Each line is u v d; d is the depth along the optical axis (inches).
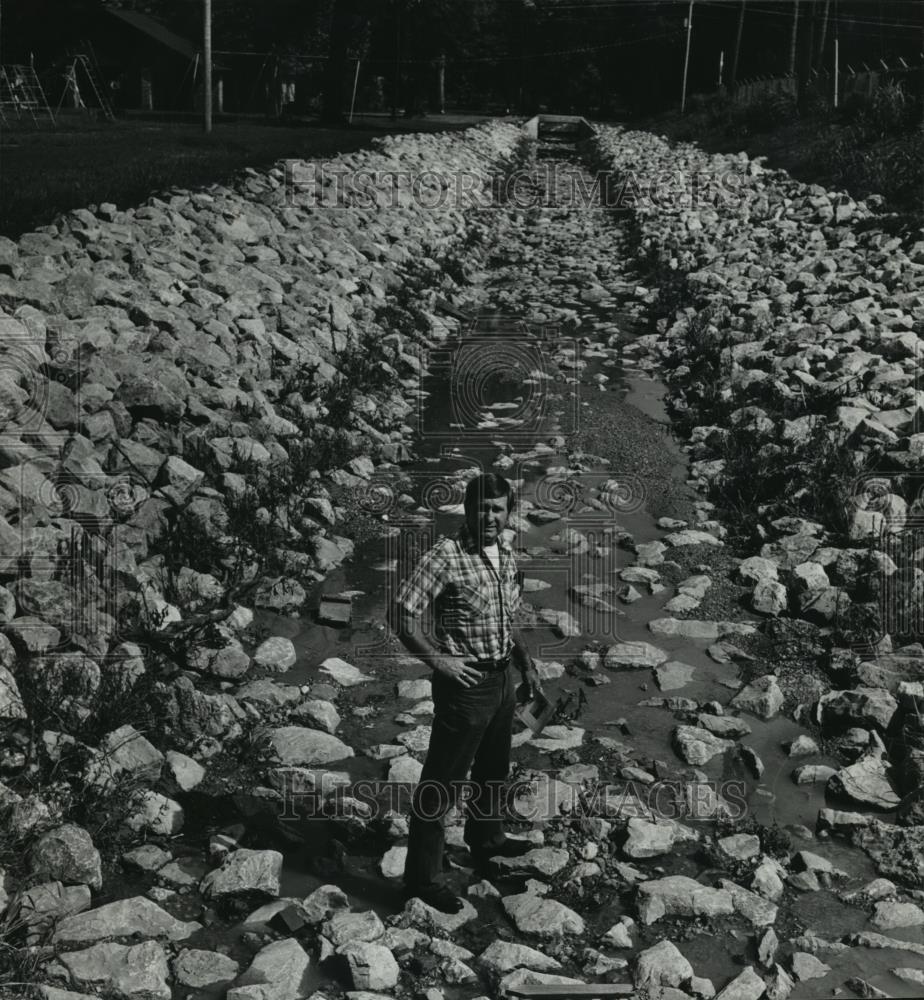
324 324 553.9
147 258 519.8
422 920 186.2
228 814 213.9
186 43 2358.5
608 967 175.2
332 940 178.4
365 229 786.8
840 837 213.2
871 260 699.4
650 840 205.9
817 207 907.4
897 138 1096.8
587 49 3646.7
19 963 163.9
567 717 253.1
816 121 1403.8
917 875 199.5
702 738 243.0
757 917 187.3
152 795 207.8
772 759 239.8
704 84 3535.9
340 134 1357.0
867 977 174.6
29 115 1542.8
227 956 174.9
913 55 2338.8
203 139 1109.7
